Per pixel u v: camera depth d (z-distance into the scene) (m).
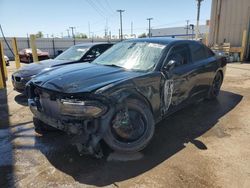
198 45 5.06
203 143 3.66
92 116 2.87
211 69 5.28
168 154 3.34
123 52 4.33
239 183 2.70
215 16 16.61
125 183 2.71
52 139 3.85
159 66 3.75
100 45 7.30
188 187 2.63
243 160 3.17
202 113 5.02
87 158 3.23
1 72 7.92
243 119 4.69
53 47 35.28
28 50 21.03
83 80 3.23
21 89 5.98
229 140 3.77
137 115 3.30
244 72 10.82
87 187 2.65
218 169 2.96
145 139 3.35
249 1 15.00
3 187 2.66
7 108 5.60
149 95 3.46
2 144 3.71
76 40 37.00
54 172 2.94
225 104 5.66
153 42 4.29
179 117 4.78
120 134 3.16
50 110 3.26
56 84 3.20
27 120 4.77
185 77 4.23
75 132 2.94
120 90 3.09
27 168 3.03
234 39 16.11
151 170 2.96
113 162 3.14
